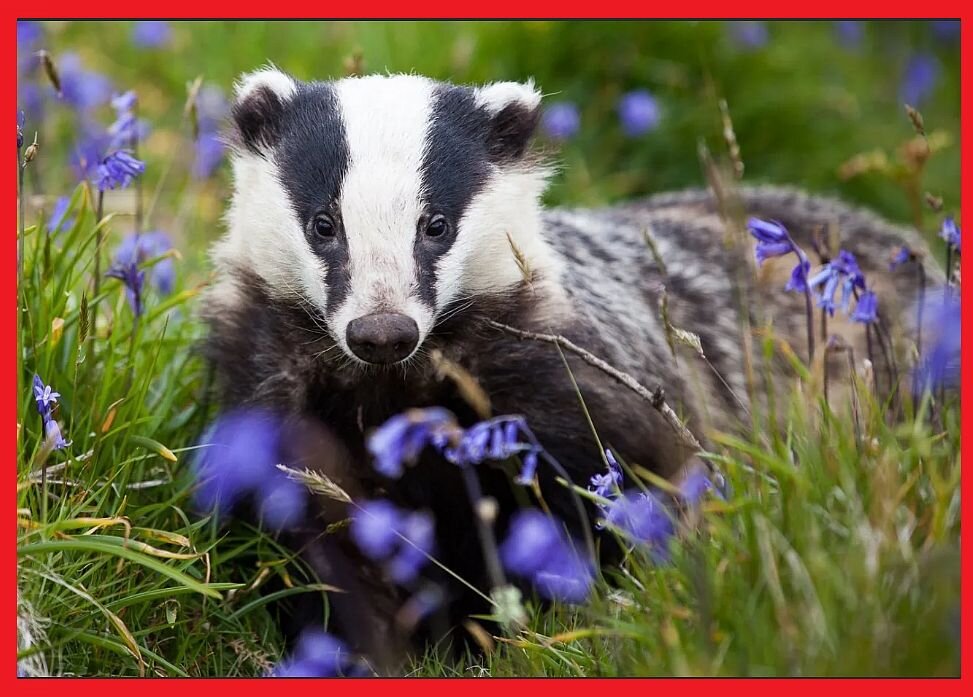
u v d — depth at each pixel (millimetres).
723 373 8203
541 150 7484
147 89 12602
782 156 12586
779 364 8492
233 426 7145
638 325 7770
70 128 11180
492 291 7035
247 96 7164
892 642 4762
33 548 5500
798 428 5820
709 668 4828
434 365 7023
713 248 8930
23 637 5664
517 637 6098
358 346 6281
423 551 6477
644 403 7238
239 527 7203
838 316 8742
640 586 5699
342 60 12062
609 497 6723
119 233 10281
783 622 4777
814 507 5230
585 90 12297
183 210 10344
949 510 5328
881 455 5512
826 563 4852
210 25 12758
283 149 6938
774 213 9383
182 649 6301
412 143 6750
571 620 6320
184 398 7750
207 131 10719
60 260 7352
